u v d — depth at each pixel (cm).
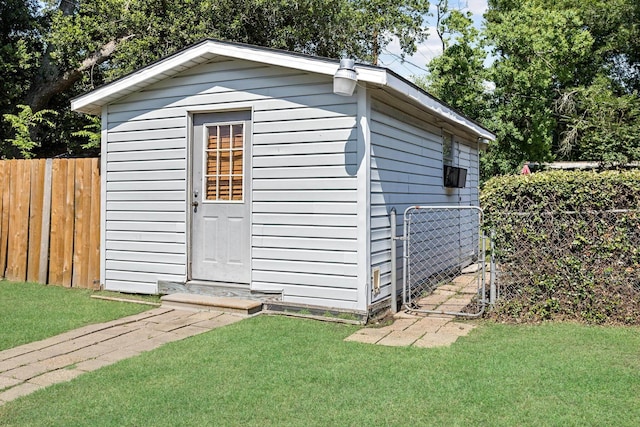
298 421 301
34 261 782
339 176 556
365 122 542
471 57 2059
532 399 327
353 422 299
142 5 1385
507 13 2138
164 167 664
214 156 645
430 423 297
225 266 633
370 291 552
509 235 541
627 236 508
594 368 380
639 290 507
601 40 2398
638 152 1686
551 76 2003
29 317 561
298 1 1470
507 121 2000
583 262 521
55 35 1393
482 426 292
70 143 1661
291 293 582
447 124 815
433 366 391
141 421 304
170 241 660
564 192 523
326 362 404
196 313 581
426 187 745
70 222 748
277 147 590
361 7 1778
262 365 397
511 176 560
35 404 331
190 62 627
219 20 1424
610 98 1956
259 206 600
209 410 317
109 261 703
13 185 805
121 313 582
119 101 694
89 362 415
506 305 540
